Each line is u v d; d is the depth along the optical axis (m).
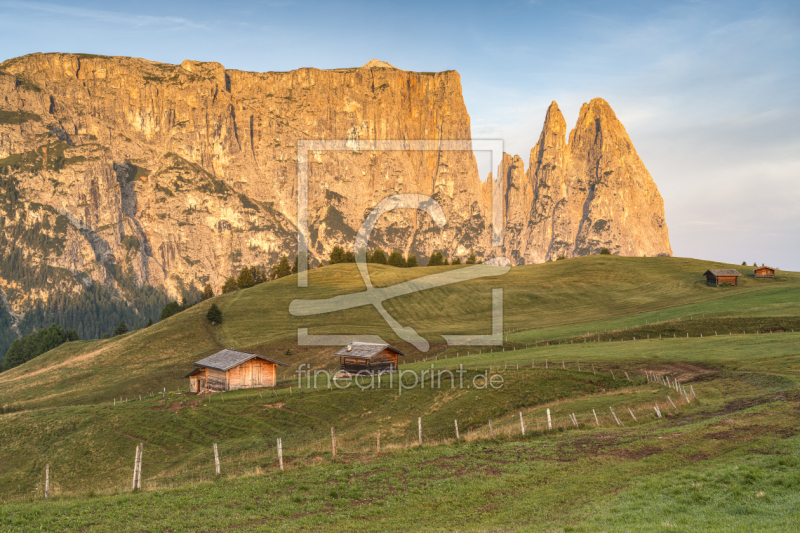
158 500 25.33
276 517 22.95
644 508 20.02
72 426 63.81
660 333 84.81
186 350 109.81
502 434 37.97
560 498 23.31
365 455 33.81
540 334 95.81
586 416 43.19
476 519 21.88
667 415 40.19
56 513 23.55
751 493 20.39
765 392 43.22
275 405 62.41
